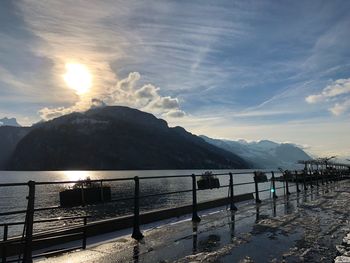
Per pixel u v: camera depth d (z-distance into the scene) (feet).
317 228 31.12
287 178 69.72
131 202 213.25
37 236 22.63
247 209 44.68
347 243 24.52
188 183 443.73
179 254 22.11
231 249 23.39
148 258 21.13
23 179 521.24
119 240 25.84
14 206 207.00
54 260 20.40
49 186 401.49
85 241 24.22
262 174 56.85
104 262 20.20
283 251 22.90
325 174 128.16
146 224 32.58
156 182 468.75
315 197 62.75
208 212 41.52
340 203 52.06
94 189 23.81
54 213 167.53
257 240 26.17
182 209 38.96
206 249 23.35
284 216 38.34
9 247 21.22
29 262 19.22
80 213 162.09
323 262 20.44
